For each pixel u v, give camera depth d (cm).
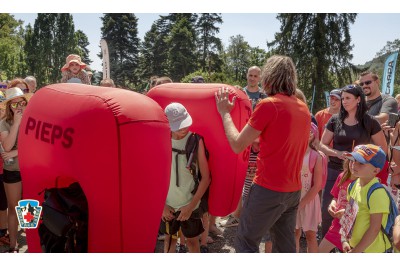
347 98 374
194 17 6328
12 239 406
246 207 288
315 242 358
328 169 395
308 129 282
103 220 219
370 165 260
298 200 292
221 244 450
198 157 320
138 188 216
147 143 216
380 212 255
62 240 238
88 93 223
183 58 6003
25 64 6412
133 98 223
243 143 273
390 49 3791
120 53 7138
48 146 225
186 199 324
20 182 404
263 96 553
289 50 3181
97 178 213
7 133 398
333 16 3070
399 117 450
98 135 210
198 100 336
